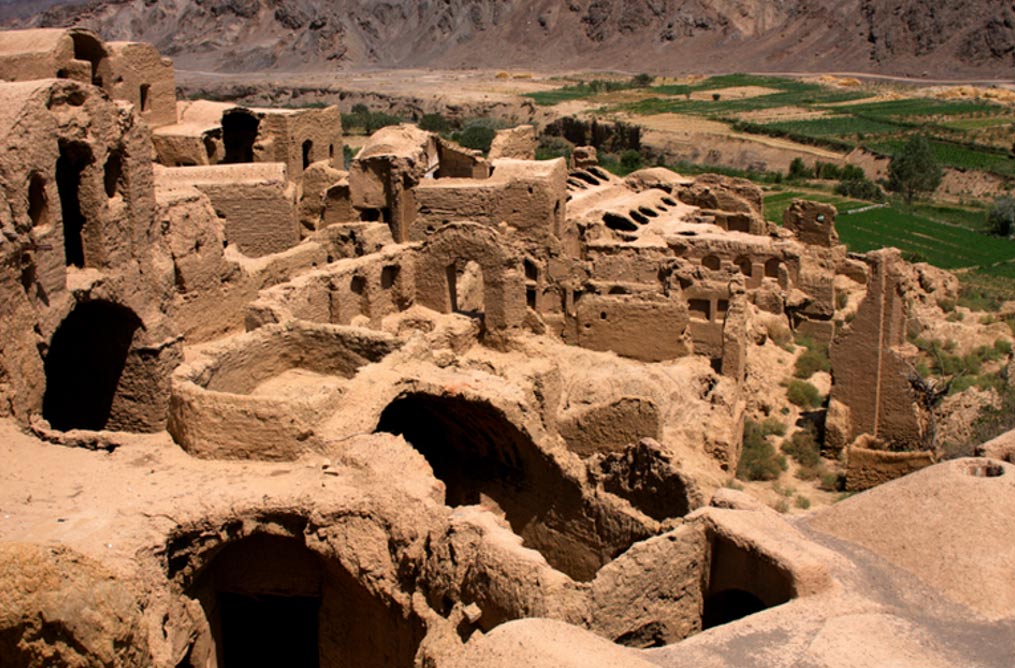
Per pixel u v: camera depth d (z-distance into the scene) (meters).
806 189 107.69
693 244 51.31
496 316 37.00
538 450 23.39
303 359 26.36
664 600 18.00
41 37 39.62
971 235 87.19
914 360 35.56
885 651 14.92
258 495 20.08
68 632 14.15
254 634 25.69
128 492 20.08
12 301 23.62
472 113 170.88
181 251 32.81
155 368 29.27
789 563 16.67
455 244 36.88
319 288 34.12
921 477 19.05
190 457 21.72
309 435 21.34
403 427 26.73
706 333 42.09
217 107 56.50
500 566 17.31
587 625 16.92
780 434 37.28
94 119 26.62
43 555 14.21
